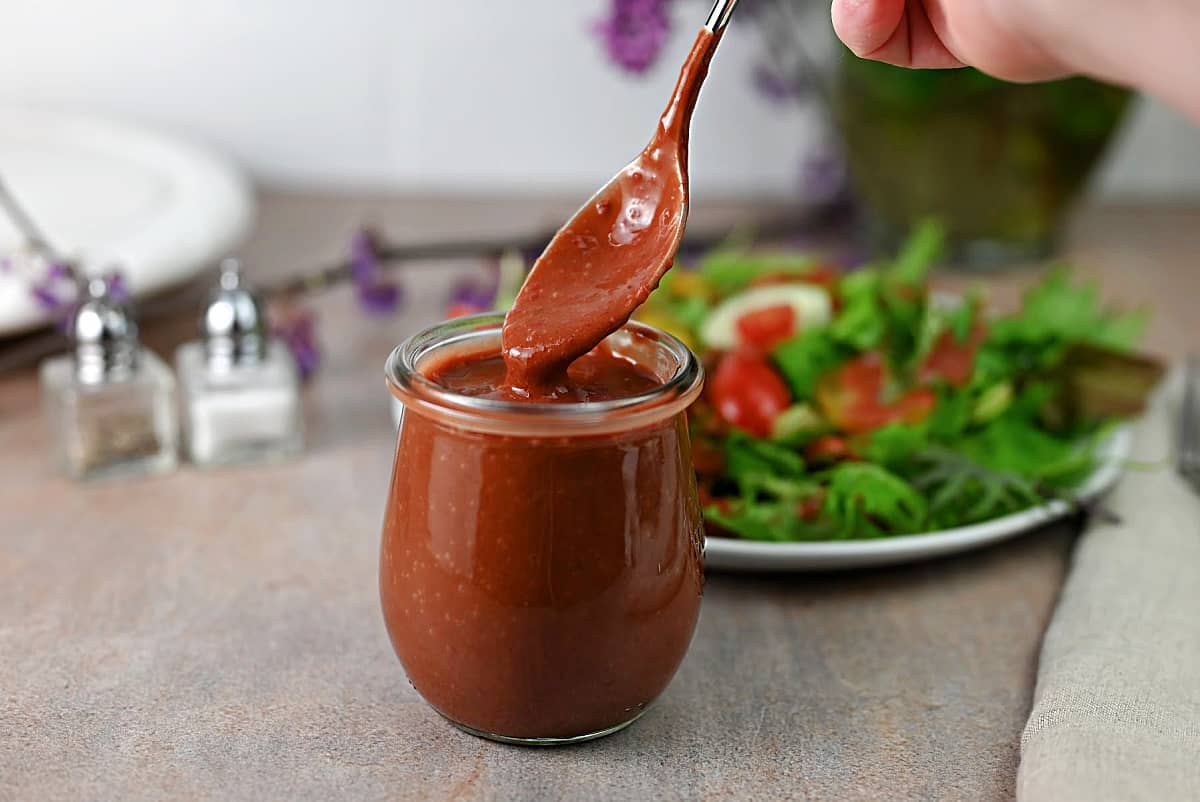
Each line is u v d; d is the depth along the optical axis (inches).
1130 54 20.6
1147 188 46.7
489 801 20.7
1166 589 23.5
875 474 24.6
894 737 21.9
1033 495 25.0
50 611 24.0
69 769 21.1
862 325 27.5
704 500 25.2
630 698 21.1
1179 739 21.0
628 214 21.0
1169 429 28.1
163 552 25.4
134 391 27.4
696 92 20.8
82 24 42.9
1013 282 37.2
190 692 22.5
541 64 44.4
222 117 44.5
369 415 29.9
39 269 30.0
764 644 23.5
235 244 33.5
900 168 37.0
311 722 22.0
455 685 21.0
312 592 24.5
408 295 36.2
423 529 20.7
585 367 21.8
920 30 22.5
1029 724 21.5
